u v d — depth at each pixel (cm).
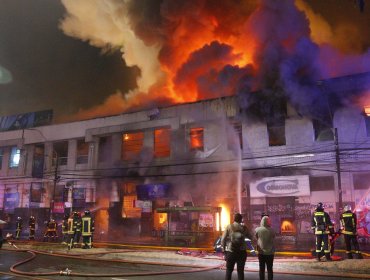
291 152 2188
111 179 2773
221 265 1067
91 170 2859
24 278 879
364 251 1455
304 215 2072
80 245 1662
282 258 1205
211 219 1980
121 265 1123
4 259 1259
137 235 2542
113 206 2686
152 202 2545
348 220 1130
